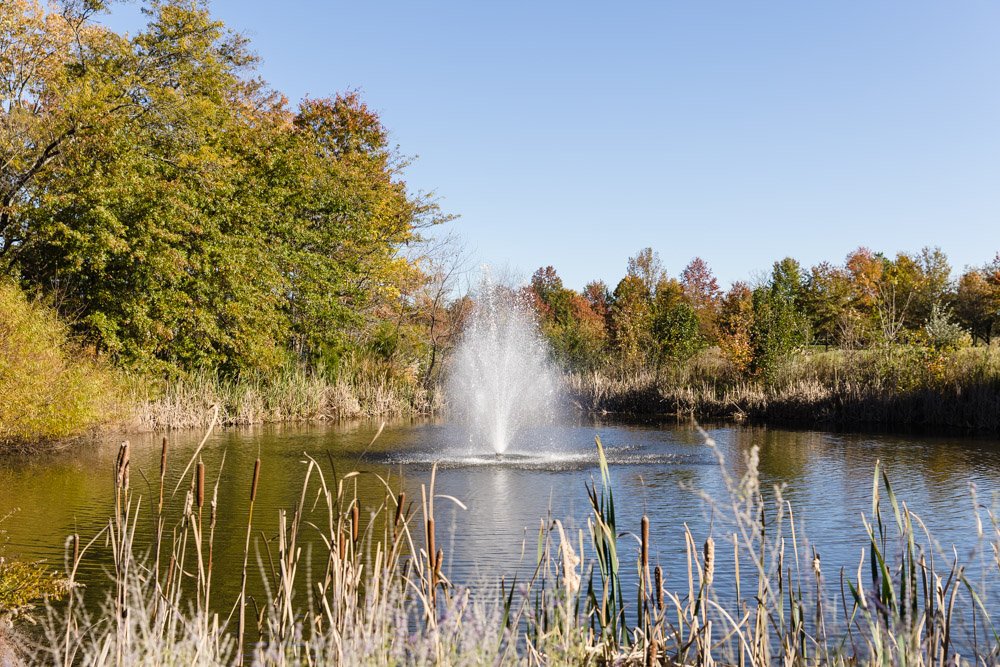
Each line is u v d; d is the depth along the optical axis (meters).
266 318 24.84
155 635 3.30
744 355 27.84
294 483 12.12
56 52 21.61
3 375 14.96
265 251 26.20
